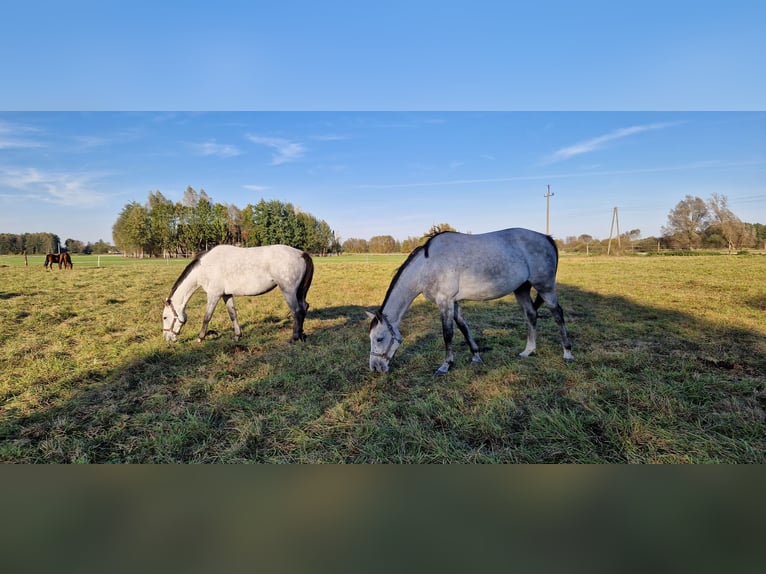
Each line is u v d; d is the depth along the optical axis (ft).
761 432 8.71
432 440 8.65
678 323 20.22
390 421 9.80
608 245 141.79
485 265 13.44
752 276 42.93
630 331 18.79
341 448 8.64
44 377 13.43
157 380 13.34
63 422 9.91
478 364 14.46
